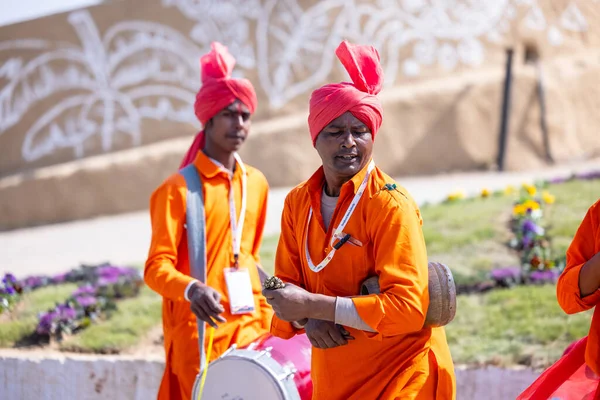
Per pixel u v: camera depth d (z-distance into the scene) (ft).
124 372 24.80
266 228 47.93
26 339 28.27
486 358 22.57
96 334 27.78
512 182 57.26
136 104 69.31
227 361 15.92
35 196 67.97
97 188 67.46
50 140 70.18
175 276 17.85
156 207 18.93
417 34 68.18
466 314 25.71
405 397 13.03
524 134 65.62
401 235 12.89
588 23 70.79
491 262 30.66
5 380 26.30
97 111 69.72
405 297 12.59
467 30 68.28
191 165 19.58
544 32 69.15
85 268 35.78
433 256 32.04
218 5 68.90
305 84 68.28
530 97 65.87
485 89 65.92
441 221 36.50
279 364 15.76
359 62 13.66
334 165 13.51
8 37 71.00
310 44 68.18
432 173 65.72
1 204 68.18
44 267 47.14
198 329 18.15
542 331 23.65
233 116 19.57
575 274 12.94
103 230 60.49
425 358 13.34
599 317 12.84
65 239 58.18
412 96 66.18
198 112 19.80
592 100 68.54
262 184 20.27
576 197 38.37
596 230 13.08
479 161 65.72
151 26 69.41
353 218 13.42
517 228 33.22
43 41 70.54
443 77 68.23
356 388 13.43
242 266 19.22
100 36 69.82
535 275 28.07
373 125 13.52
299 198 14.33
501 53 68.59
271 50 68.59
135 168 67.26
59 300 31.83
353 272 13.51
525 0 69.05
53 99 70.28
